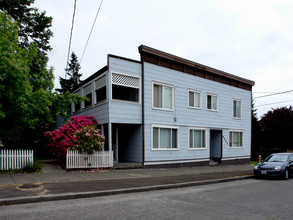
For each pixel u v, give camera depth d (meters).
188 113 18.11
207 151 19.48
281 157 14.66
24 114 12.38
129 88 16.17
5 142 16.11
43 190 7.71
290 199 8.02
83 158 12.87
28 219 5.29
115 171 13.32
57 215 5.62
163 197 7.93
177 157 17.09
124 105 14.57
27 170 11.70
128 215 5.76
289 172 13.74
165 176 12.09
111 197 7.70
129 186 9.04
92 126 13.62
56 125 26.36
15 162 11.73
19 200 6.55
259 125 34.84
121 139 17.22
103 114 14.73
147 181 10.34
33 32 24.80
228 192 9.11
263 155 33.88
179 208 6.55
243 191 9.40
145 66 15.55
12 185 8.26
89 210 6.11
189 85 18.34
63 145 13.17
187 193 8.74
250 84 24.39
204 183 11.06
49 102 13.29
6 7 22.38
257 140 34.75
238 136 23.11
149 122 15.51
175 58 17.11
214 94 20.53
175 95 17.27
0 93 10.73
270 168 13.27
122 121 14.42
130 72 14.91
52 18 25.36
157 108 16.02
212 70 20.11
